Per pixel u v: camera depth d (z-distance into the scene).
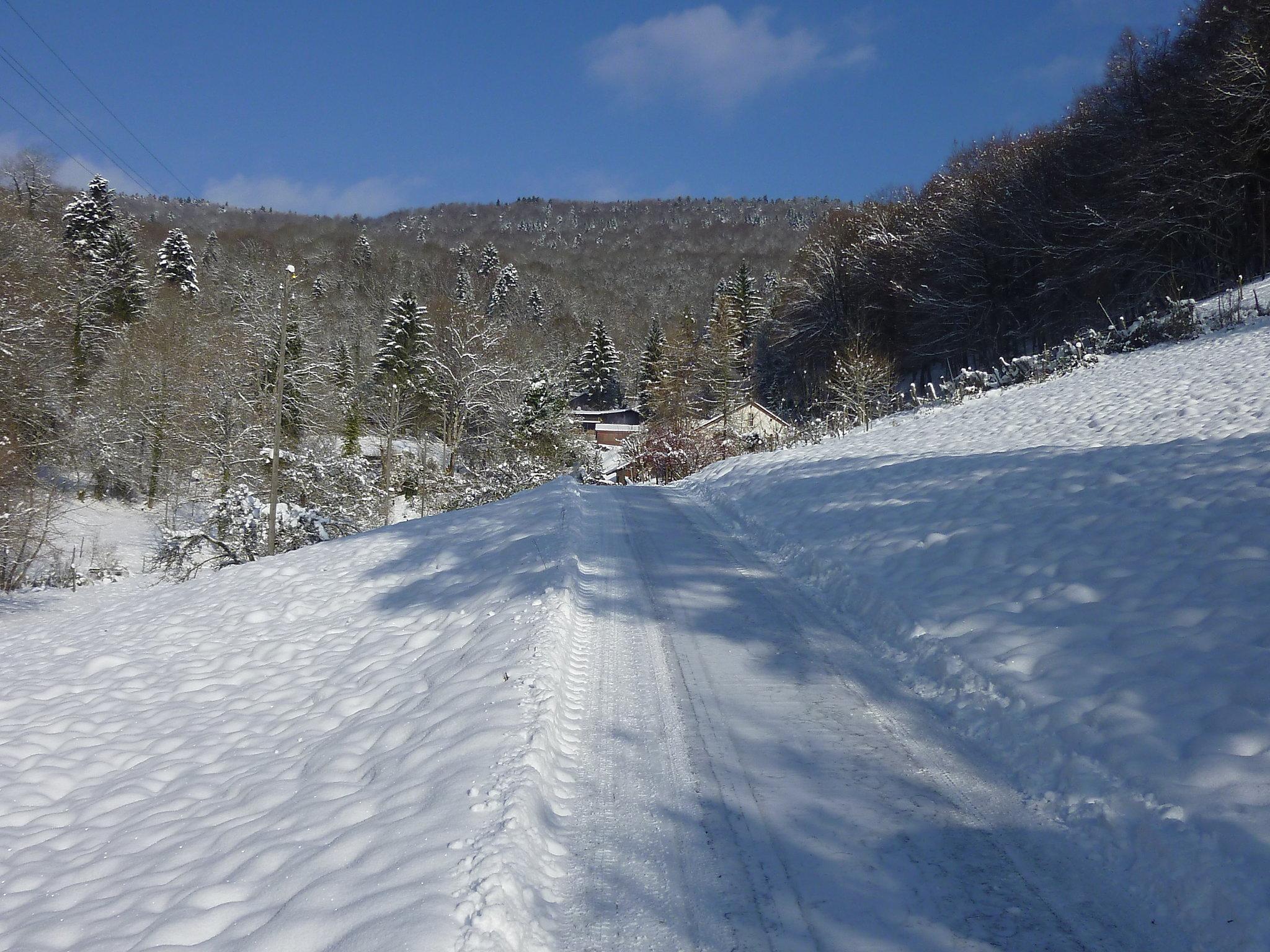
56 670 9.09
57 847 4.89
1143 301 31.77
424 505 35.78
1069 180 38.03
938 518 8.65
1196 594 5.26
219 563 23.39
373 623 8.92
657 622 7.18
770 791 4.14
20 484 28.33
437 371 43.88
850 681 5.61
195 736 6.53
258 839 4.26
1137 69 35.91
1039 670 4.92
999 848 3.54
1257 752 3.62
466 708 5.28
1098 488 8.02
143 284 51.03
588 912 3.25
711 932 3.08
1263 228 29.14
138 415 40.16
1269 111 28.34
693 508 15.06
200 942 3.31
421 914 3.03
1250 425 9.92
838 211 56.56
